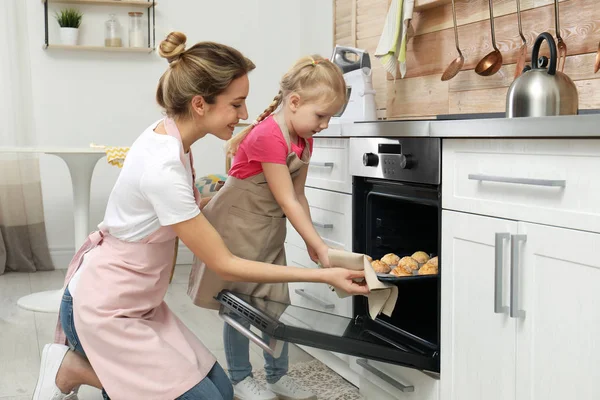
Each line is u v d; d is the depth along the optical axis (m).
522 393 1.67
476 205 1.80
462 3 2.89
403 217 2.42
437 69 3.09
